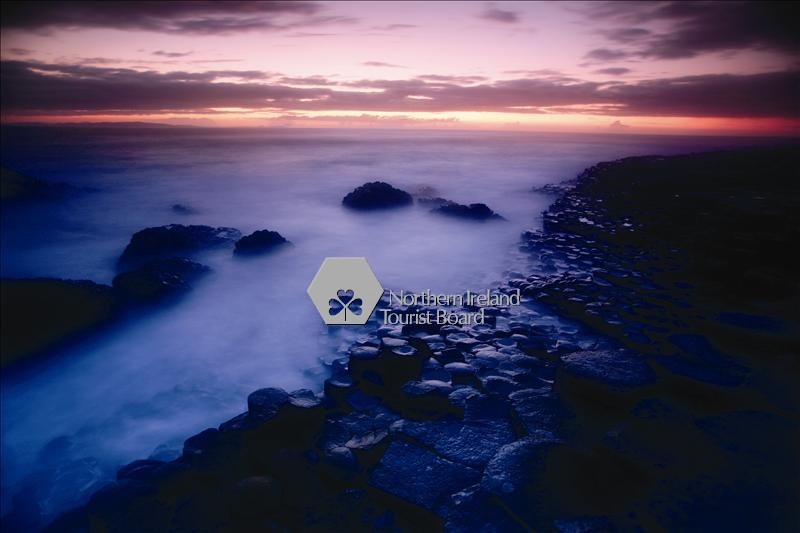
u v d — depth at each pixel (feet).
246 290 29.01
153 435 16.22
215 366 20.36
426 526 10.40
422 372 16.88
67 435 16.30
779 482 10.87
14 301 23.71
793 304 21.15
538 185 72.43
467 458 12.30
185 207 53.72
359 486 11.55
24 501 13.26
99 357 21.25
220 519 10.89
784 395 14.10
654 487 10.90
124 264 34.35
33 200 51.72
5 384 19.03
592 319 20.49
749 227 35.37
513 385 15.62
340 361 19.08
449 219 46.68
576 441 12.56
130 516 11.14
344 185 71.56
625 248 32.17
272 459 12.62
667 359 16.38
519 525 10.16
